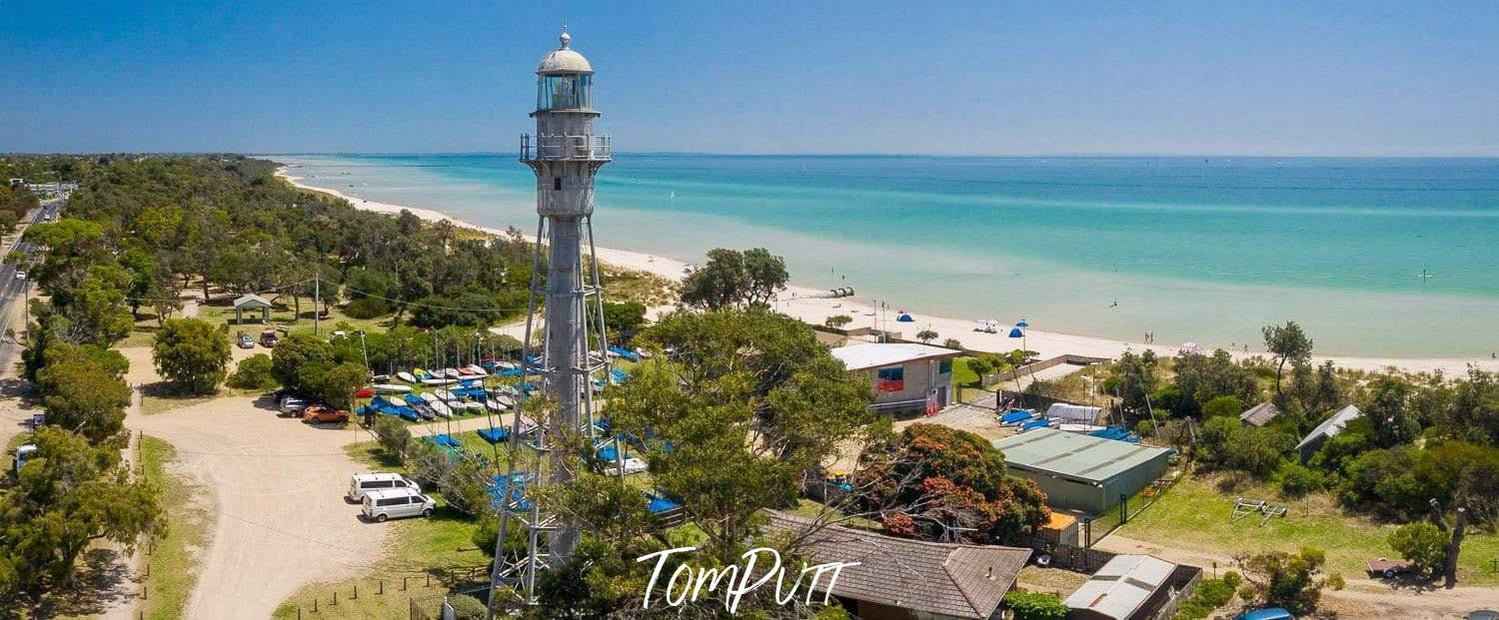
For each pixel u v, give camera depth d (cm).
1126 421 8425
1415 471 5969
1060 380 9612
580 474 3831
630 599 3462
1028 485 5769
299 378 8600
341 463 7238
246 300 12231
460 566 5459
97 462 5594
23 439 7319
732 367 4862
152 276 12712
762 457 4172
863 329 12475
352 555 5594
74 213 17812
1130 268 19025
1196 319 13838
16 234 19038
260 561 5469
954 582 4562
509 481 4241
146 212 16912
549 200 4244
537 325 12438
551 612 3512
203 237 15212
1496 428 6788
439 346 10200
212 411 8525
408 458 6994
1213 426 7162
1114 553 5588
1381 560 5406
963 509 5384
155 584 5106
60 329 9362
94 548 5456
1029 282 17462
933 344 11531
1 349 10350
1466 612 4797
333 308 13250
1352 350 11669
